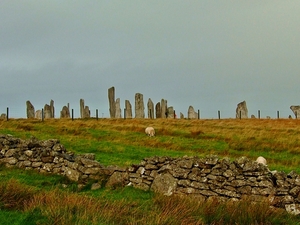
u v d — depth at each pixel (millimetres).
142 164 15273
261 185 13242
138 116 53781
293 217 12133
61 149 17656
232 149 27188
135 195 14000
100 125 36906
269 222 11148
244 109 54219
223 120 46406
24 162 17438
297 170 20234
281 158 24391
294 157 24391
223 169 13906
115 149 24484
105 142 27328
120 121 42781
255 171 13508
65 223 9578
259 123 41750
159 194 13438
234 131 33719
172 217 10508
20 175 16328
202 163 14281
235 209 11656
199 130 34125
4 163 17734
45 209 10539
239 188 13500
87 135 30953
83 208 10805
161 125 38719
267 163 22859
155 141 29047
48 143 17766
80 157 16625
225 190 13641
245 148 27406
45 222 9672
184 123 40844
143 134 32375
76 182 15641
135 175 15203
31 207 10727
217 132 33219
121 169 15516
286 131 33188
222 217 11164
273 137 30203
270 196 12938
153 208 11734
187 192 14055
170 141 29094
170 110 56375
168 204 11836
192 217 10867
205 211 11516
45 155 17203
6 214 10281
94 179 15586
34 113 50688
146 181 14938
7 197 11438
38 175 16516
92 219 9938
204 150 26688
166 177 14555
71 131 32094
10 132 29141
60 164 16766
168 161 14930
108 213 10438
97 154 22641
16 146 17969
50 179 15938
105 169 15734
